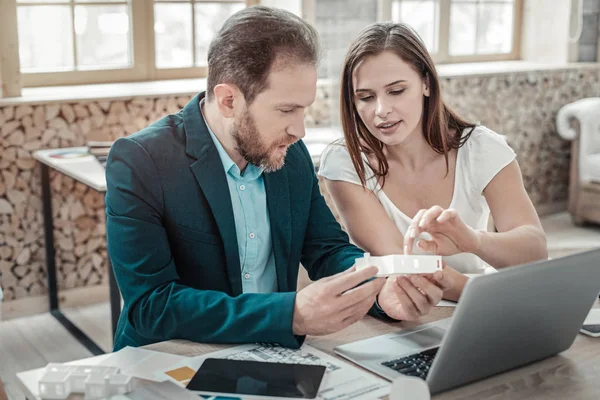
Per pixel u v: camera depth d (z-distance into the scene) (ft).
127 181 4.64
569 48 16.87
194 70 13.48
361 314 4.25
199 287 4.94
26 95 11.27
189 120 4.90
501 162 5.95
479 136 6.06
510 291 3.54
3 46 10.87
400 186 6.07
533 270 3.58
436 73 5.66
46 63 12.09
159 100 11.85
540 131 16.44
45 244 11.39
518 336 3.80
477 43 16.99
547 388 3.78
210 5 13.43
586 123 15.33
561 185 17.08
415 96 5.53
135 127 11.73
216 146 4.87
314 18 13.80
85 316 11.38
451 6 16.26
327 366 3.99
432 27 16.08
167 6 13.00
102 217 11.76
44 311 11.67
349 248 5.33
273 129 4.43
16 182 11.08
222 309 4.31
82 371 3.76
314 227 5.42
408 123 5.54
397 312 4.59
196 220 4.81
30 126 10.98
